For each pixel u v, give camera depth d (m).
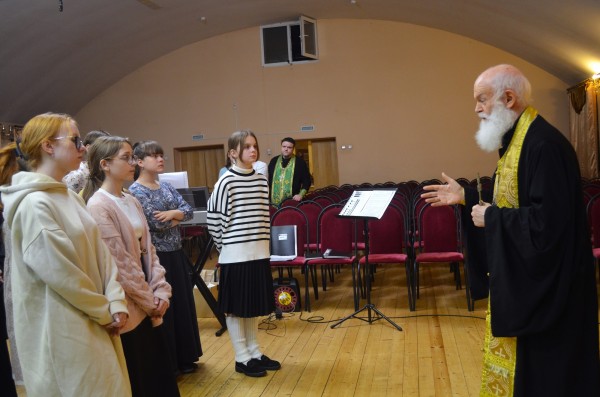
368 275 4.76
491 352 2.21
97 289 2.07
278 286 5.26
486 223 2.06
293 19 12.59
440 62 12.25
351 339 4.37
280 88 12.80
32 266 1.90
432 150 12.35
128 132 13.38
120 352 2.12
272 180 7.72
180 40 12.66
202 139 13.12
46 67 11.02
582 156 11.13
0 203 3.23
